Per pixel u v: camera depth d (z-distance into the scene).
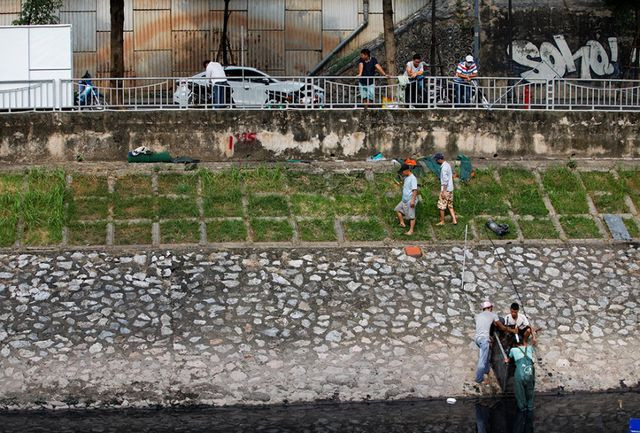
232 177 24.67
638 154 26.66
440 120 26.03
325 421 18.58
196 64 33.91
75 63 33.53
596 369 20.56
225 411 19.03
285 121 25.67
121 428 18.11
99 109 25.42
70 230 22.98
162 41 33.75
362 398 19.53
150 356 20.03
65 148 25.03
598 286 22.67
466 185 25.23
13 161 24.91
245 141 25.59
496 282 22.58
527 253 23.47
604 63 33.41
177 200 24.00
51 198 23.52
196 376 19.67
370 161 25.75
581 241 23.97
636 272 23.12
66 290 21.42
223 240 23.05
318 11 33.97
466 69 26.50
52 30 26.28
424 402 19.58
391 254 23.11
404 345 20.72
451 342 20.89
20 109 25.55
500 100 26.70
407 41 33.22
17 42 26.23
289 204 24.25
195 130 25.39
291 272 22.33
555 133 26.42
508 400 19.72
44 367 19.64
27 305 21.00
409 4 34.12
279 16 33.91
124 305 21.17
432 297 22.00
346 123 25.80
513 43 33.00
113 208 23.66
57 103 25.64
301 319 21.16
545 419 18.80
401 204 23.70
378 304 21.67
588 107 26.84
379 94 26.55
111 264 22.19
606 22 33.38
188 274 22.06
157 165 24.86
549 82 29.33
